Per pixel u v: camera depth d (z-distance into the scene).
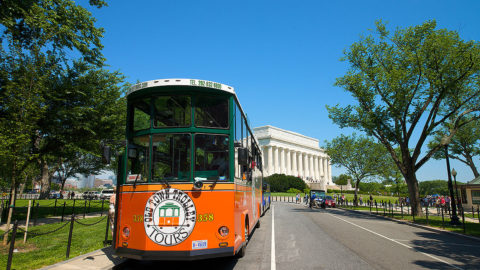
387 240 12.28
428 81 23.38
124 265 7.82
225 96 7.40
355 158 41.94
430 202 46.00
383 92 25.53
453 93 23.25
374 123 25.59
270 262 8.23
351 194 87.00
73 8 14.48
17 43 12.11
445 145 19.83
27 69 11.19
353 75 26.06
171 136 6.92
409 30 23.80
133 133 7.27
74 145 17.67
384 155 42.00
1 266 7.39
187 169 6.77
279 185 80.19
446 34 22.30
